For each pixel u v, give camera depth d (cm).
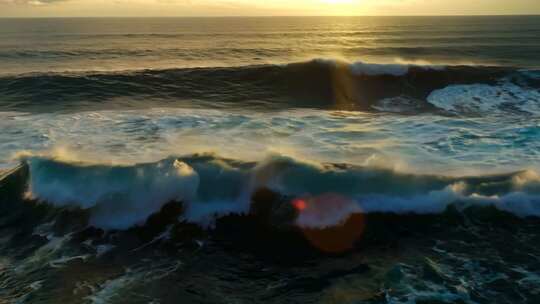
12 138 1055
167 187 734
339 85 1730
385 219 698
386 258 616
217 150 948
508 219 689
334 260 617
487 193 721
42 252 636
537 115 1337
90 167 771
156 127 1136
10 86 1647
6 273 584
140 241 670
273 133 1080
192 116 1256
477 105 1505
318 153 928
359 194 726
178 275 588
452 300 525
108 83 1697
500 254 613
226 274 592
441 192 724
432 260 605
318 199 718
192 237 681
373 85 1755
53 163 791
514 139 996
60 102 1500
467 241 646
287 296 545
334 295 544
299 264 612
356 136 1049
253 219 713
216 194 734
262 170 755
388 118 1254
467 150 932
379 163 827
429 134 1054
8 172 845
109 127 1142
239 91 1677
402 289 548
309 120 1214
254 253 641
